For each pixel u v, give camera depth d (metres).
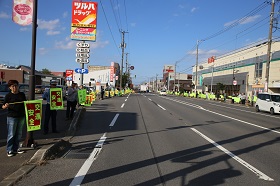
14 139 7.35
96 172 6.23
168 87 146.38
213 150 8.70
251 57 52.81
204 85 84.81
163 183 5.62
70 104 14.66
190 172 6.39
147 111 21.44
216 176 6.15
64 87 30.59
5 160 6.80
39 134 10.43
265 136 11.80
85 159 7.29
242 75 56.53
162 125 13.98
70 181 5.61
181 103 34.81
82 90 19.39
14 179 5.51
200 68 87.19
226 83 66.00
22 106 7.36
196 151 8.50
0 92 20.44
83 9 20.11
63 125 12.83
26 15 7.93
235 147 9.28
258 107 27.52
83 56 20.47
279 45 42.50
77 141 9.57
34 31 7.99
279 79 41.72
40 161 6.77
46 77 70.44
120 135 10.86
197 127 13.74
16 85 7.30
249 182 5.82
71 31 20.22
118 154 7.88
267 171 6.64
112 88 53.84
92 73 96.44
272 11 31.72
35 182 5.50
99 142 9.46
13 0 7.87
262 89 45.03
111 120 15.20
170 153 8.12
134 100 37.34
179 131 12.25
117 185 5.46
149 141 9.81
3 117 14.59
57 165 6.69
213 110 25.47
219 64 72.69
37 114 7.77
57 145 8.11
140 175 6.09
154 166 6.79
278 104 24.56
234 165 7.08
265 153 8.55
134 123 14.31
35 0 7.99
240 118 19.20
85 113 18.28
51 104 9.82
